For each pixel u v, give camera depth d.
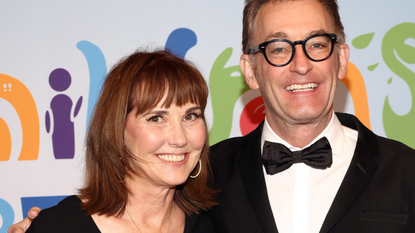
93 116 1.42
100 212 1.34
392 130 2.34
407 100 2.33
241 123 2.36
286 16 1.42
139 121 1.30
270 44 1.43
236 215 1.49
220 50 2.36
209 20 2.36
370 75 2.34
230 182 1.58
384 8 2.34
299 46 1.39
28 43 2.30
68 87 2.31
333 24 1.47
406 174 1.36
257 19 1.51
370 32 2.34
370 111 2.34
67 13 2.31
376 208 1.32
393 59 2.34
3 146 2.28
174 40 2.35
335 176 1.49
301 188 1.50
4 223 2.27
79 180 2.31
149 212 1.40
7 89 2.29
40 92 2.30
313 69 1.38
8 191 2.28
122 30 2.33
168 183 1.33
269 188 1.55
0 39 2.28
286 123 1.48
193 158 1.41
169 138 1.30
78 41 2.31
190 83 1.32
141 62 1.33
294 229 1.44
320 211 1.44
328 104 1.44
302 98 1.38
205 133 1.53
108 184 1.37
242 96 2.37
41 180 2.29
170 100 1.28
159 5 2.34
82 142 2.31
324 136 1.51
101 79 2.32
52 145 2.30
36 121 2.30
